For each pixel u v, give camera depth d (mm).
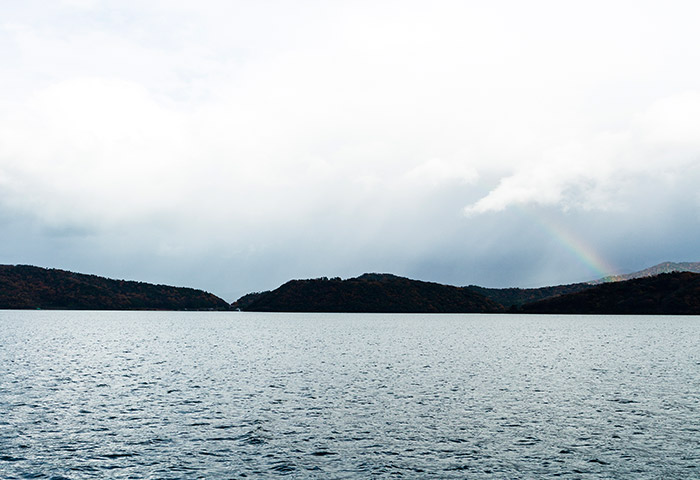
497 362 70500
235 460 25750
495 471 24391
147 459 25781
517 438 29812
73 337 120250
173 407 38188
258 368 62938
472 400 41344
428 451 27328
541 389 46938
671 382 51406
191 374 56969
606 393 44781
